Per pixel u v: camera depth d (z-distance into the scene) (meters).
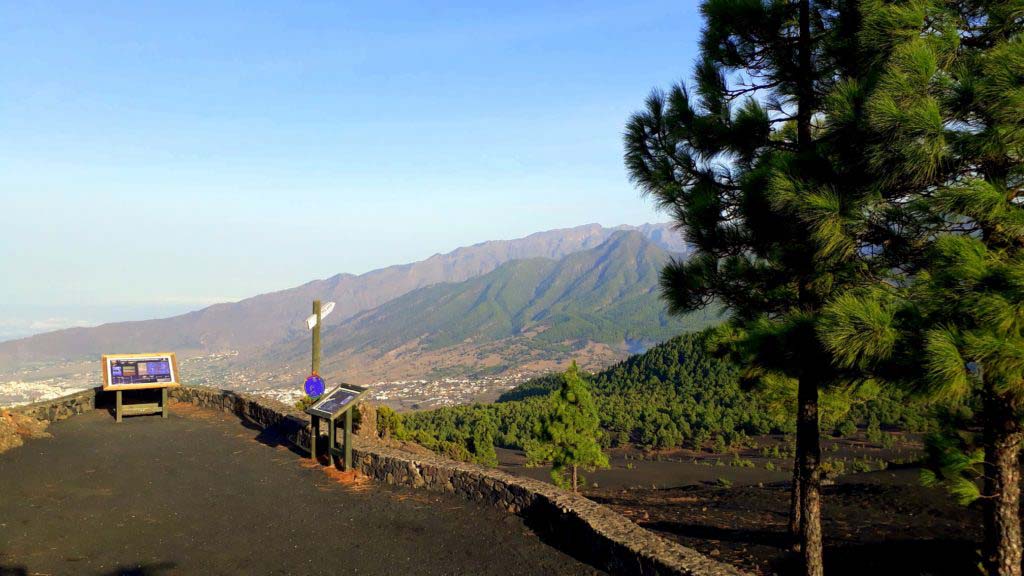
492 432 118.56
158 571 7.87
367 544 8.74
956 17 7.11
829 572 11.41
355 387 12.88
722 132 9.35
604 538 7.61
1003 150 6.41
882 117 6.39
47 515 9.99
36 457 13.67
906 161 6.55
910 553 11.92
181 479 12.18
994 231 7.00
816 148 7.82
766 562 11.54
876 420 99.44
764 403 13.45
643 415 126.56
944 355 5.91
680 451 107.62
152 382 17.98
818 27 9.38
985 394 7.50
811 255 8.16
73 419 17.84
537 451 28.77
